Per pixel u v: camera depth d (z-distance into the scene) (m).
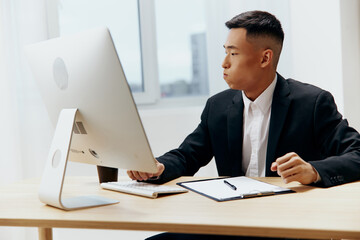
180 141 2.36
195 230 0.81
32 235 2.21
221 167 1.51
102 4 2.49
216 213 0.88
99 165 1.18
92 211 0.95
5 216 0.94
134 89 2.59
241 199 1.00
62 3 2.42
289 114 1.40
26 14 2.21
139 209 0.95
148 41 2.54
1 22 2.17
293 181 1.12
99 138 1.06
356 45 2.11
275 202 0.95
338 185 1.10
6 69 2.18
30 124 2.23
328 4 2.15
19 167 2.22
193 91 2.71
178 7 2.60
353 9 2.10
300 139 1.37
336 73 2.16
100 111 1.01
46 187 1.01
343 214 0.83
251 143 1.47
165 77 2.65
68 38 1.02
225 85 2.28
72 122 1.02
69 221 0.89
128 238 2.34
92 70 0.97
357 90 2.13
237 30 1.37
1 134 2.20
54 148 1.04
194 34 2.64
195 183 1.21
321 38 2.19
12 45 2.20
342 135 1.29
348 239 0.74
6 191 1.21
